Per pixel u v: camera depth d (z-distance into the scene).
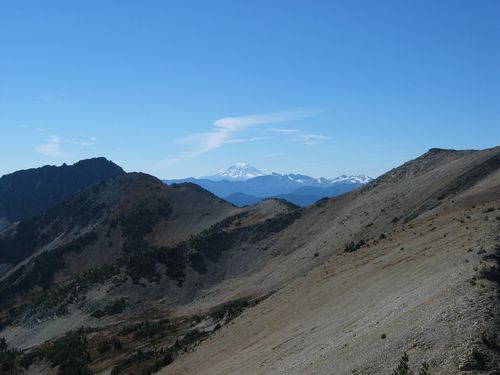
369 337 31.06
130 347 112.31
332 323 42.56
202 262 175.12
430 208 116.31
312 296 58.25
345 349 31.70
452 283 31.77
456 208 78.31
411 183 148.62
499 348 23.12
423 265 43.88
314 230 169.00
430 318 27.69
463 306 27.09
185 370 62.25
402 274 45.25
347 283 54.59
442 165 151.62
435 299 30.47
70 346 122.25
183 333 108.25
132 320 145.00
